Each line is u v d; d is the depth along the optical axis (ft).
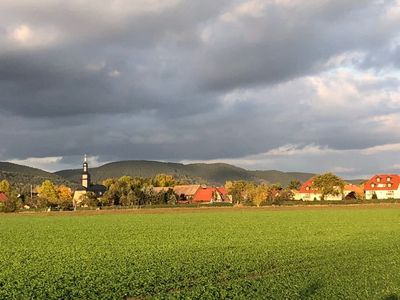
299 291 88.74
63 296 88.94
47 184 637.71
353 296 84.53
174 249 159.12
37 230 262.06
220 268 115.55
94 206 574.56
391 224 260.42
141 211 451.94
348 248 154.20
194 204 557.33
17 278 107.96
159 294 88.53
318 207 457.68
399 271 109.09
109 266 122.83
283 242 175.83
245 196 564.30
